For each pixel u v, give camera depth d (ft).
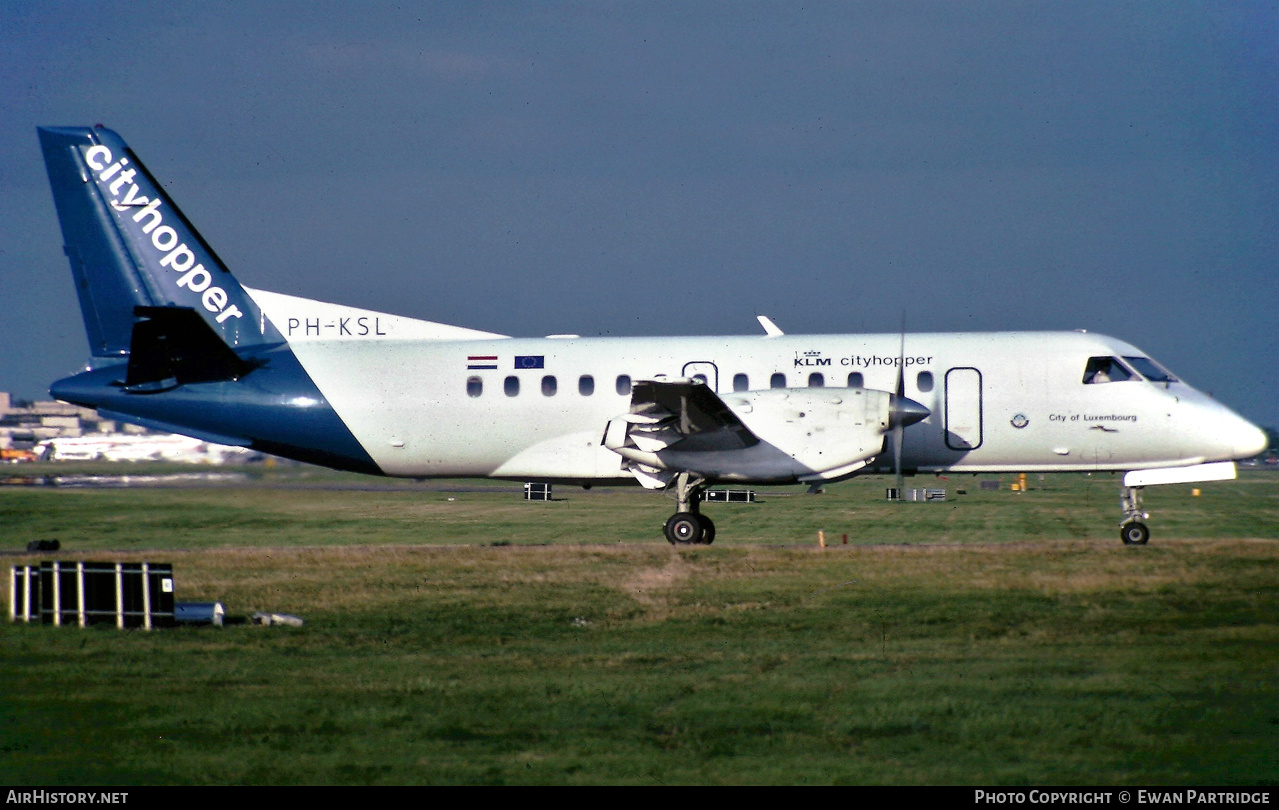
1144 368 232.73
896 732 104.83
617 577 194.49
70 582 161.27
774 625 153.99
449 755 99.66
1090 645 137.59
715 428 220.23
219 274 248.93
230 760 98.68
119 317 248.52
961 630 148.25
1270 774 93.20
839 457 220.23
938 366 231.30
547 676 126.31
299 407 243.19
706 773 94.63
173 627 156.15
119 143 247.09
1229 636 140.77
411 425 242.58
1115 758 97.30
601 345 242.17
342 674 128.26
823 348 235.40
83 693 120.37
